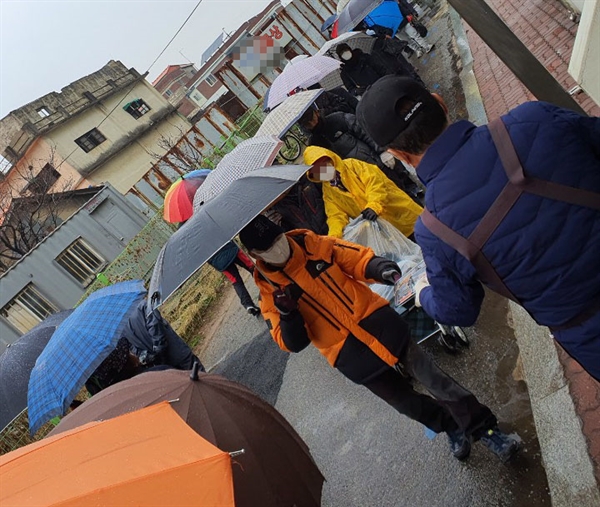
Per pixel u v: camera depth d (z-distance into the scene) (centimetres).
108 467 169
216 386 247
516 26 903
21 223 2122
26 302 1694
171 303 1280
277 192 276
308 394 512
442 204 170
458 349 399
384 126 174
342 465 396
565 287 161
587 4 376
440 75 1052
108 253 1914
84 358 397
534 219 158
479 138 168
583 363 175
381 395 293
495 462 298
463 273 176
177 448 175
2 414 448
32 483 170
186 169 1938
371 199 430
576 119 164
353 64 837
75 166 2881
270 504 215
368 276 283
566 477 256
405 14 1234
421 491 324
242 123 1972
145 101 3294
